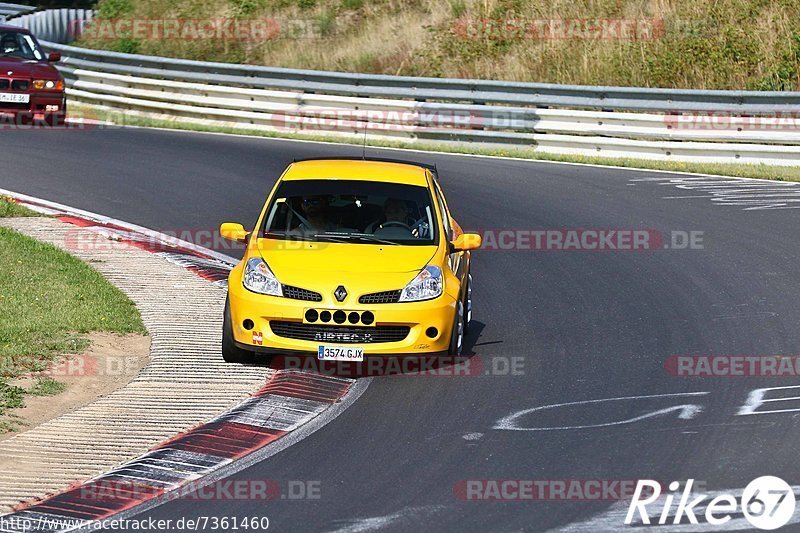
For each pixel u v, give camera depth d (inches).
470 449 1090.7
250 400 1234.0
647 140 3080.7
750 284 1792.6
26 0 4955.7
